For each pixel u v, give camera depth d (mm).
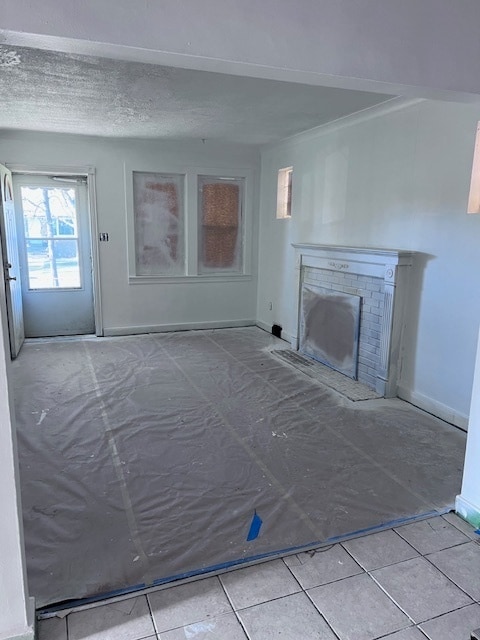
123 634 1559
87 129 4688
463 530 2125
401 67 1678
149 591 1749
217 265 6016
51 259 5621
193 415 3389
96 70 2828
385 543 2029
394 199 3650
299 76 1603
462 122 2994
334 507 2309
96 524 2168
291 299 5387
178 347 5203
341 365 4316
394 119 3584
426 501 2367
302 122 4246
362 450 2898
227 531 2121
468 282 3047
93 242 5402
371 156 3875
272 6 1477
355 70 1616
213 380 4133
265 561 1914
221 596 1726
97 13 1298
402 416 3393
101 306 5586
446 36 1716
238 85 3117
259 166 5906
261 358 4812
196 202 5707
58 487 2463
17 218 5383
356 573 1847
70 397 3699
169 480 2549
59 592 1747
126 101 3566
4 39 1293
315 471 2652
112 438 3020
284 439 3041
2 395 1337
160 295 5805
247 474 2617
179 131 4750
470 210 3029
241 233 6062
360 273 3936
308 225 4918
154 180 5520
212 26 1420
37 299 5656
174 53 1396
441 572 1857
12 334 4648
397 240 3656
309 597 1724
